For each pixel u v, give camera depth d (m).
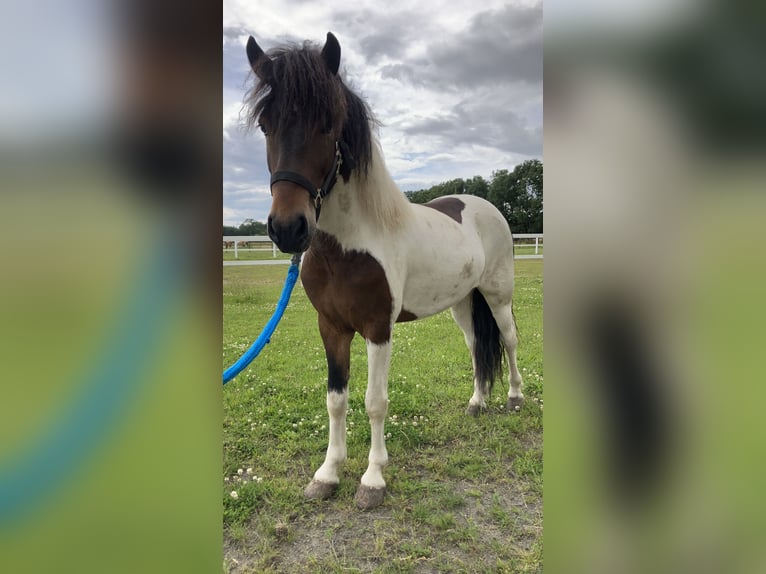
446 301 2.72
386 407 2.24
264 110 1.80
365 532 2.01
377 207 2.13
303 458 2.60
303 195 1.74
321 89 1.75
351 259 2.08
